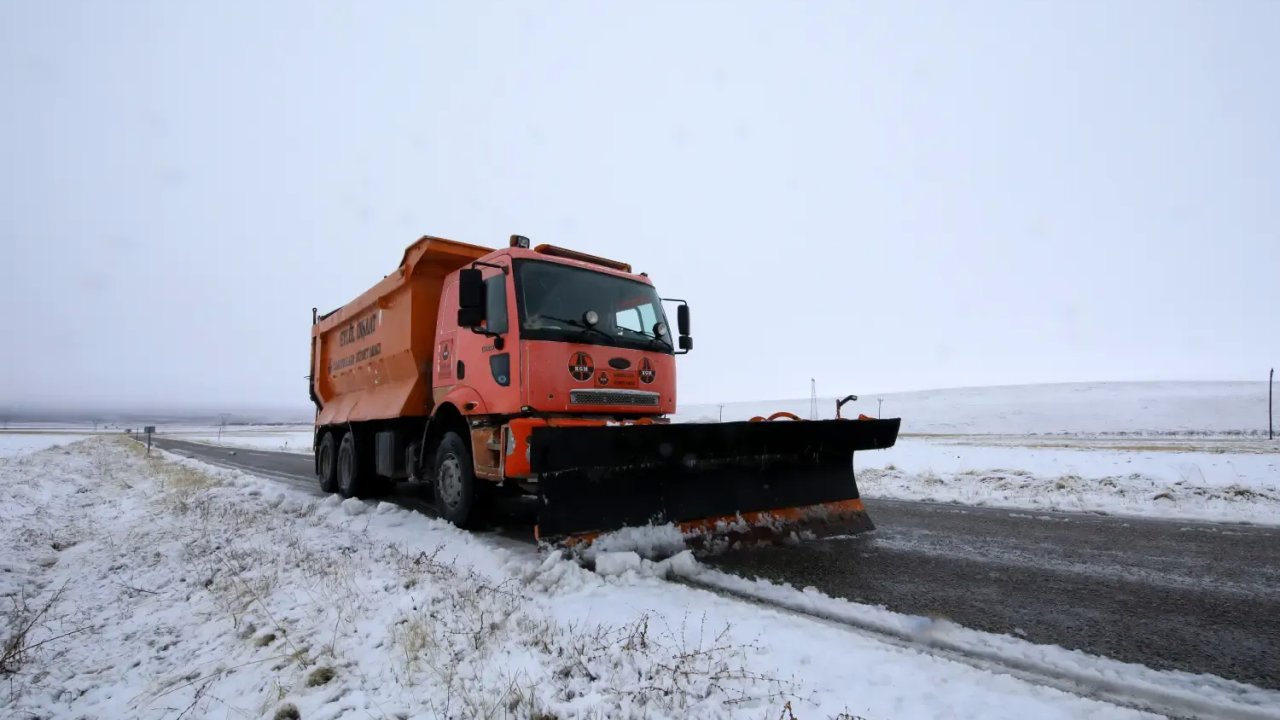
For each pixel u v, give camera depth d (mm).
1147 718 2656
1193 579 5004
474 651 3301
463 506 6875
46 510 10367
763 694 2771
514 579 4688
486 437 6418
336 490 11023
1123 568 5348
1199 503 9250
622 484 5555
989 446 26141
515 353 6062
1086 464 16438
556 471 5168
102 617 4730
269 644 3672
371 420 9203
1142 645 3592
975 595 4535
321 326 12281
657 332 7305
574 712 2623
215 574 5359
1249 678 3152
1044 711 2672
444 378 7617
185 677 3424
